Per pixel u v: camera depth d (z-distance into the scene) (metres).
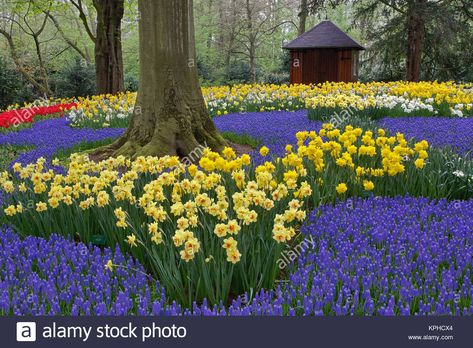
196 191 4.57
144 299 3.43
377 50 29.75
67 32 38.75
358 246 4.34
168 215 4.48
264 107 16.69
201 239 4.31
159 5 8.76
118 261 4.24
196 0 45.66
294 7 45.75
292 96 17.70
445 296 3.42
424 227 4.85
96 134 11.84
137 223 4.56
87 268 4.14
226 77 42.03
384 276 3.77
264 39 44.56
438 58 30.02
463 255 4.06
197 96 9.28
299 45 30.64
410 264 3.90
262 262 3.98
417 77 27.81
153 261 4.00
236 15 41.34
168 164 5.36
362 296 3.55
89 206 4.98
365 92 17.53
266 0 42.56
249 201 4.20
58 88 29.02
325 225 5.00
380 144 6.33
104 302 3.55
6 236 4.82
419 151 6.10
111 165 5.61
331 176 6.10
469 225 4.87
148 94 9.02
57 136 11.94
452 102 13.76
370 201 5.64
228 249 3.62
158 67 8.87
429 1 27.17
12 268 4.03
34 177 5.11
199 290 3.77
